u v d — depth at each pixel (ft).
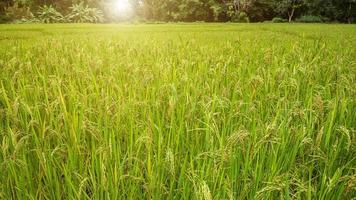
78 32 70.59
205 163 8.71
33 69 20.72
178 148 10.28
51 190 8.16
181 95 13.35
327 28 90.17
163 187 8.02
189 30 83.05
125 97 13.76
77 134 10.27
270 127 9.31
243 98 13.55
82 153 9.23
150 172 8.25
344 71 20.24
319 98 11.08
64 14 211.41
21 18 186.70
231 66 20.76
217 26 111.55
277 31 76.48
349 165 9.41
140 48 30.53
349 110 12.26
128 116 11.55
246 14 198.39
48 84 16.55
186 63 20.15
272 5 196.54
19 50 30.40
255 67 20.45
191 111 11.41
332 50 30.63
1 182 8.32
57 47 32.81
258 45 35.32
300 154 9.74
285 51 30.42
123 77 17.87
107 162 8.55
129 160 8.75
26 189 8.05
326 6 188.14
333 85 16.05
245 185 7.80
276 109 12.26
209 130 9.86
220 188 7.75
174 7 223.92
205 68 18.99
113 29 85.35
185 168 8.75
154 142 9.94
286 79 15.89
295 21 189.67
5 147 8.15
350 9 186.91
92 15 199.72
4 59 25.16
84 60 22.31
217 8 198.08
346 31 73.61
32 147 10.29
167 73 17.61
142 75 17.31
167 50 28.78
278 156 9.64
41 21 178.29
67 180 7.99
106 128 10.19
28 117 12.46
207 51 29.19
